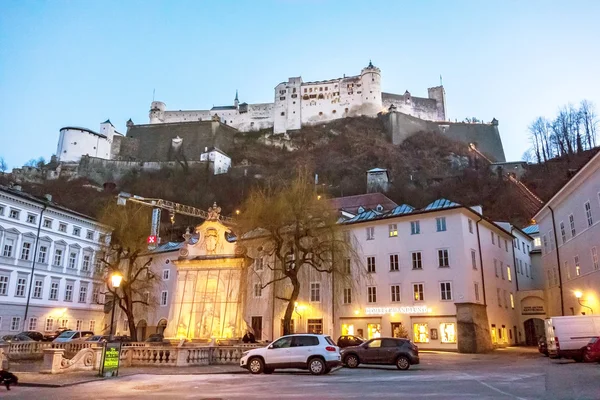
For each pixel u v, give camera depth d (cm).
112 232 4019
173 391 1420
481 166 12838
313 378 1792
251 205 3450
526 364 2461
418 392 1329
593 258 3569
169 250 5688
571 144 11369
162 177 13650
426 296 4069
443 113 17612
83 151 14138
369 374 1977
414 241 4262
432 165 13738
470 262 4081
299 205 3350
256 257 3638
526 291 5091
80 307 6088
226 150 16188
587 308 3731
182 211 10125
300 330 4356
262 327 4391
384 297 4269
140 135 16300
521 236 6003
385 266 4347
